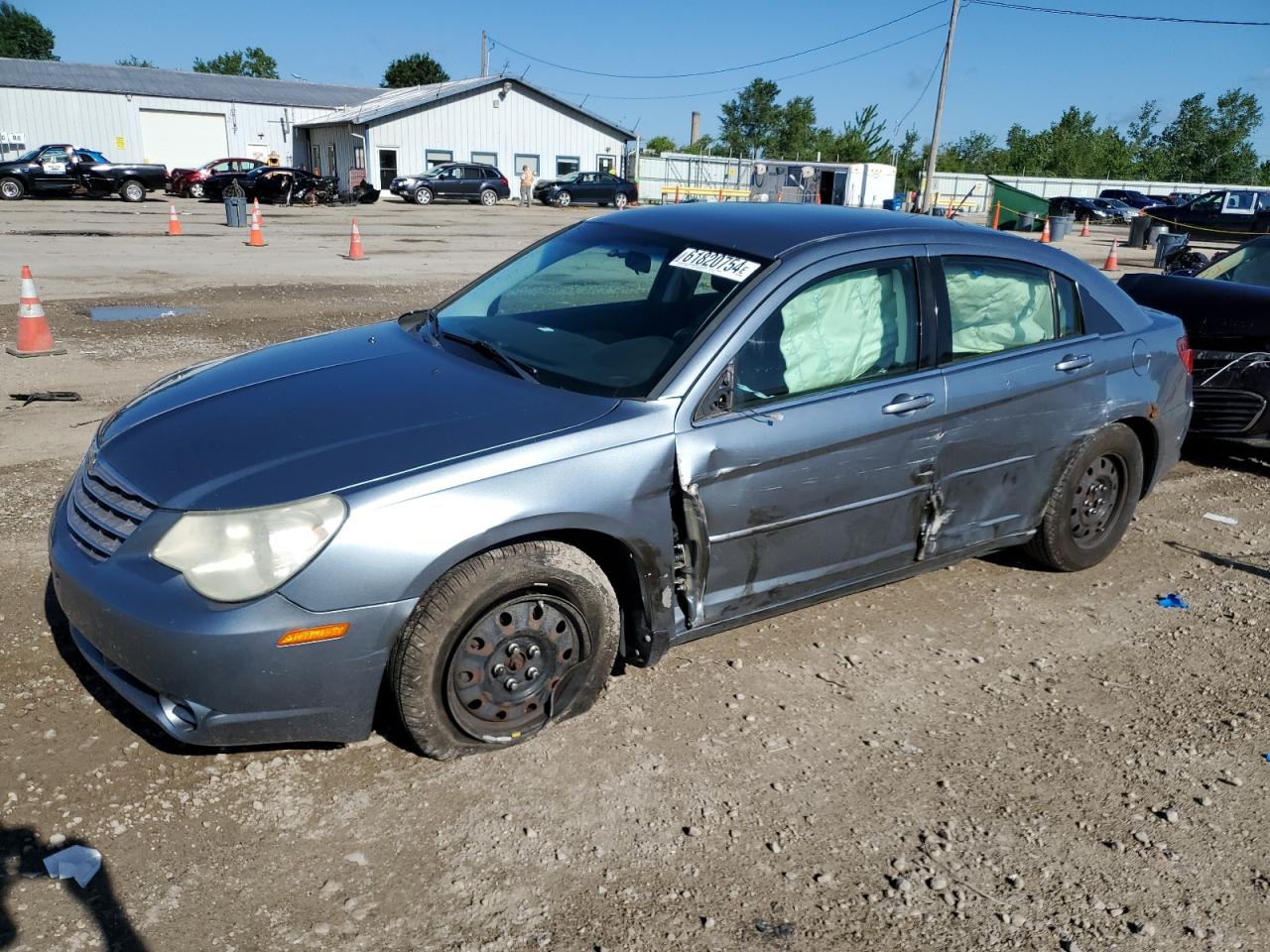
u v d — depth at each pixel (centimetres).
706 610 348
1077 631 433
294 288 1306
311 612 272
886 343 379
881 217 419
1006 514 432
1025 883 279
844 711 359
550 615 315
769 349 348
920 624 431
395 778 304
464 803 295
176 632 265
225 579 269
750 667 384
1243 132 9031
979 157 8106
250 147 5081
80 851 264
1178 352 487
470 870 270
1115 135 8488
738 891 269
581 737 331
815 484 355
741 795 308
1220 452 723
